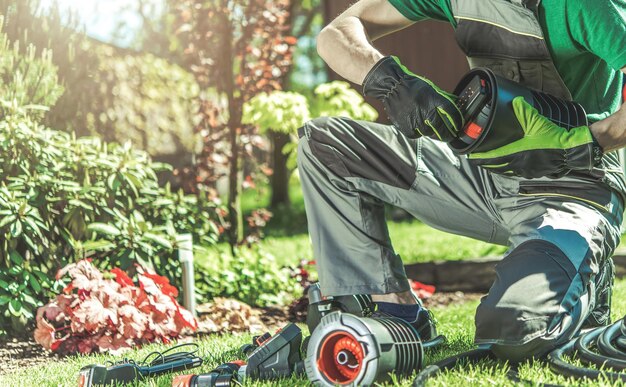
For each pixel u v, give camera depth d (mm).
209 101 8242
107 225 5293
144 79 10641
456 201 3107
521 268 2703
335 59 2973
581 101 2936
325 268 3049
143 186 5992
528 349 2660
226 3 8008
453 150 2746
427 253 8656
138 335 4492
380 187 3076
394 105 2689
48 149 5418
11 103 5465
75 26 6953
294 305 5852
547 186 2910
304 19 21531
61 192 5473
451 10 2971
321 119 3105
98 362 3801
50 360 4336
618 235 3004
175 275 5656
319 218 3084
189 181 7996
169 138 10414
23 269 4926
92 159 5664
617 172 2977
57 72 6656
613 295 5129
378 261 3031
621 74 3086
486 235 3176
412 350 2650
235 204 7922
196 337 4926
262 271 6566
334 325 2520
